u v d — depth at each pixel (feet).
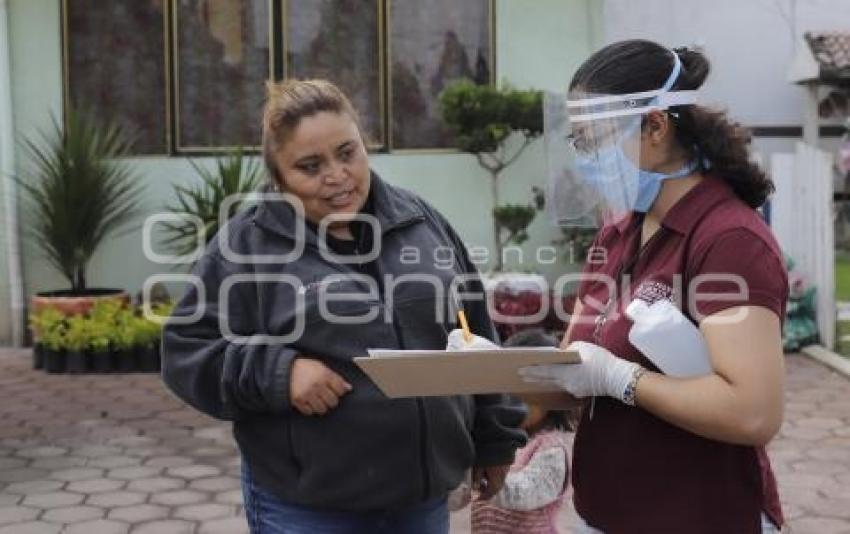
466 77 28.71
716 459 7.02
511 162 28.68
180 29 28.32
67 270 27.25
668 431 7.11
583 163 7.07
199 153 28.50
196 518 15.33
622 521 7.29
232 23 28.32
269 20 28.30
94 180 26.73
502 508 9.95
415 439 7.86
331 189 7.78
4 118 27.66
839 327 27.07
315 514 8.01
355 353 7.75
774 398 6.44
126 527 14.98
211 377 7.95
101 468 17.81
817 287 25.81
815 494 15.87
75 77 28.32
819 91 35.12
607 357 6.92
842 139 35.68
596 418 7.48
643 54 6.87
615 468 7.32
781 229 27.17
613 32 33.17
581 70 7.01
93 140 26.99
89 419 20.98
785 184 27.04
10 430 20.21
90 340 24.90
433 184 28.91
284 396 7.62
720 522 7.03
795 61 33.65
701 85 7.03
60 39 28.19
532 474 9.84
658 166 7.01
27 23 28.07
